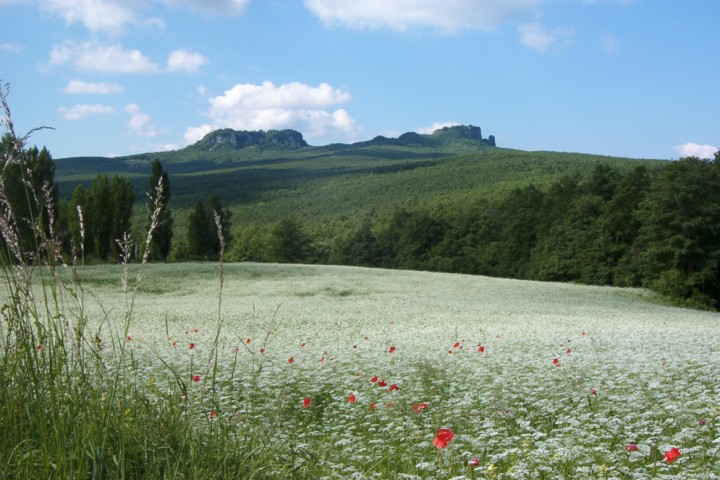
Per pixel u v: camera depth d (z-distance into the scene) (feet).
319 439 21.70
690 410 23.57
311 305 98.58
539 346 47.09
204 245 227.61
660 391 27.78
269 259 341.62
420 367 32.96
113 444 12.46
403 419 23.61
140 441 13.24
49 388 12.57
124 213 159.22
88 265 142.20
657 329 63.00
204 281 129.39
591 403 26.18
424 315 84.02
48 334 13.07
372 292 122.31
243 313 84.64
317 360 39.60
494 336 56.49
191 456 13.07
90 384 13.55
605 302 119.44
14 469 11.35
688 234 161.99
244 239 367.25
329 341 54.39
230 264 162.09
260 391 28.17
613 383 29.81
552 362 35.58
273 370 33.83
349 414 26.14
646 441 19.98
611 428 21.66
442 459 17.28
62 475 11.22
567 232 210.38
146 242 13.48
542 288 136.56
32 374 12.89
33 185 12.51
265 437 16.20
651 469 17.33
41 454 11.50
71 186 613.11
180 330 63.67
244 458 14.12
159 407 15.39
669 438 19.94
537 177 510.17
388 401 26.71
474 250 276.82
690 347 44.73
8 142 11.96
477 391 29.27
